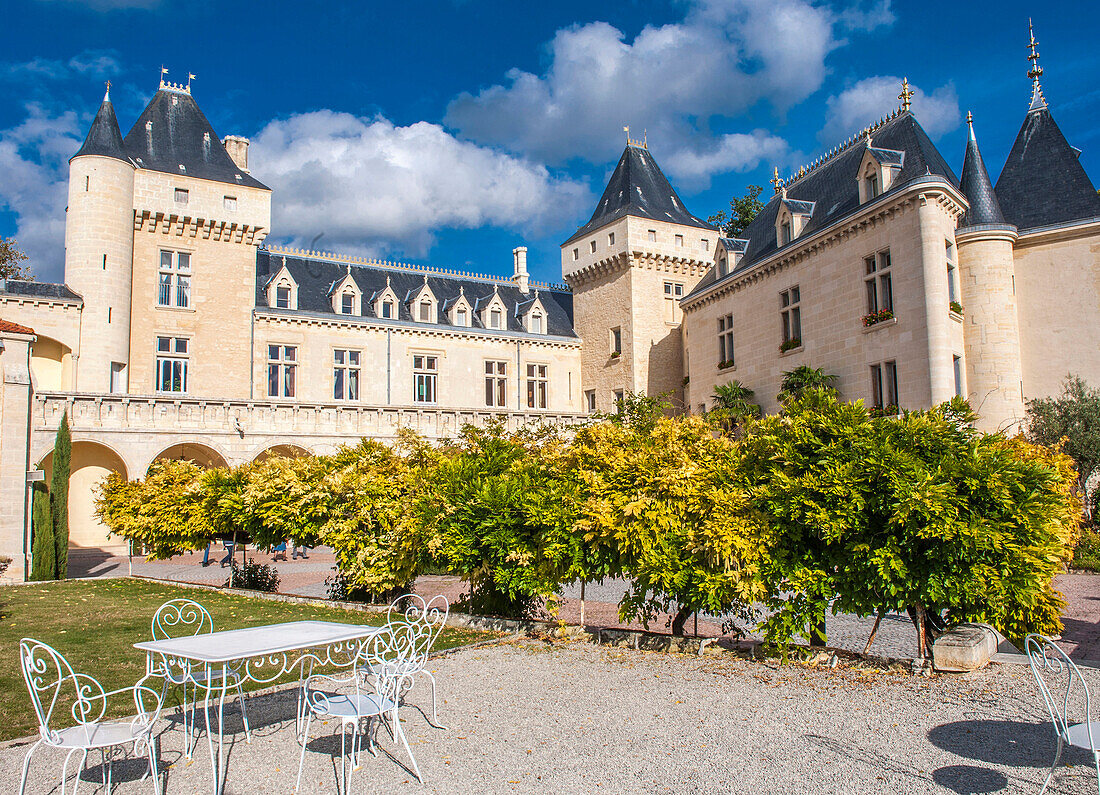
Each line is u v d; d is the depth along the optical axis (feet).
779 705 25.07
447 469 41.39
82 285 103.60
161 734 23.39
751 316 105.09
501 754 21.08
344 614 44.24
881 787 18.47
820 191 102.42
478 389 137.39
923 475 27.48
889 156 85.15
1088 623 40.73
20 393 73.92
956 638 28.53
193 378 114.11
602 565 35.27
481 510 38.01
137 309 110.93
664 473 33.14
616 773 19.63
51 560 72.13
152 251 112.78
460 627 40.60
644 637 34.73
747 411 99.91
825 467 29.68
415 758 20.85
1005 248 81.20
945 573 28.07
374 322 128.36
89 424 88.48
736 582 30.42
